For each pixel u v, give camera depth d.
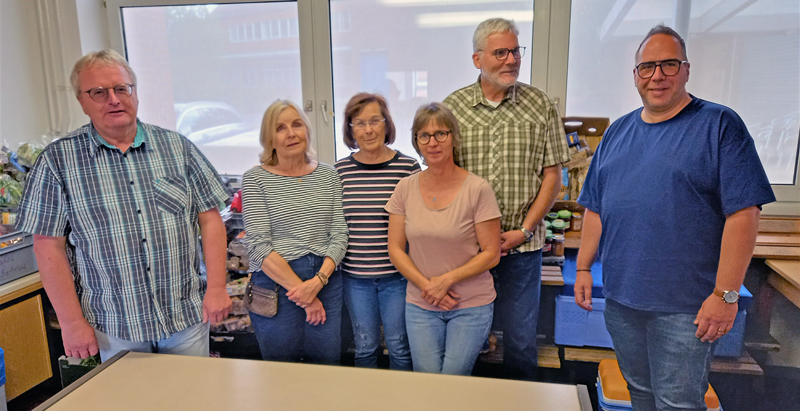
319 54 2.43
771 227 1.79
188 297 1.56
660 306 1.48
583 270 1.71
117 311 1.47
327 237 1.67
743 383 1.74
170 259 1.49
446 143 1.46
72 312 1.44
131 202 1.42
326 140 2.53
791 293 1.67
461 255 1.53
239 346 2.32
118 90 1.34
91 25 2.55
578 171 2.03
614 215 1.51
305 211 1.63
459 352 1.57
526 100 1.66
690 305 1.44
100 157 1.39
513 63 1.57
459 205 1.49
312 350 1.74
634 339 1.57
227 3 2.49
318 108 2.49
